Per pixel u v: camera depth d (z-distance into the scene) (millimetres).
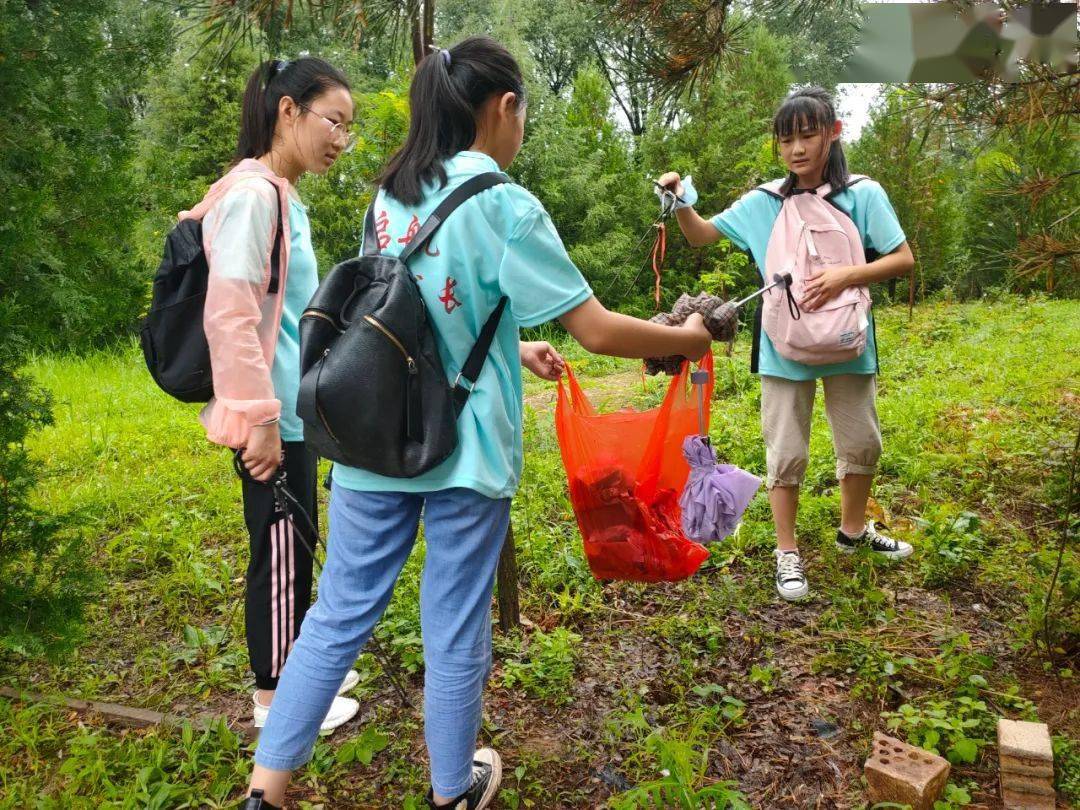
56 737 2629
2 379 2994
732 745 2551
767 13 3127
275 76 2457
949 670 2775
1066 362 7160
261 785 2014
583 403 2707
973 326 9664
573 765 2510
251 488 2461
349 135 2535
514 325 2092
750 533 3846
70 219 3373
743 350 9039
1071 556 3518
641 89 3500
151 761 2443
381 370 1827
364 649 3070
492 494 1969
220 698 2902
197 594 3602
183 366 2307
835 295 3164
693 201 3369
